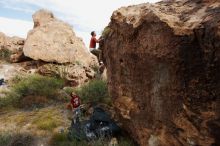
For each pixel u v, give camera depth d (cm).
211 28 582
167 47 709
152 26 775
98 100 1466
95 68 2388
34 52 2262
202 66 623
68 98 1683
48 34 2367
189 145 711
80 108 1329
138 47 864
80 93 1581
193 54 640
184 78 673
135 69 909
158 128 827
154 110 828
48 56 2241
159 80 777
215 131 636
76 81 1994
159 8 816
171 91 729
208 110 630
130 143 1048
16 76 2081
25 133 1230
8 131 1235
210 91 615
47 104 1630
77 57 2344
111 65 1102
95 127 1152
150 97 841
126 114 1012
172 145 781
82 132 1146
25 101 1644
